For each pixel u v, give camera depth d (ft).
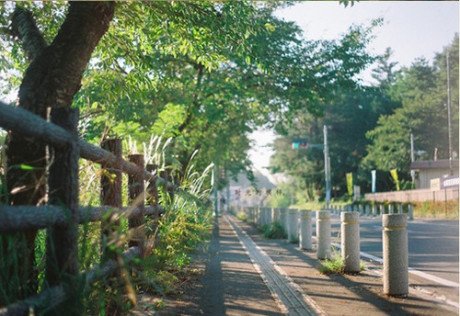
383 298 20.44
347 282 24.56
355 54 64.13
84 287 10.89
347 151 266.16
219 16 21.97
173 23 22.72
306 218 42.78
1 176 11.95
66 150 11.14
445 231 66.33
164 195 26.25
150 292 19.63
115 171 15.58
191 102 61.26
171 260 23.94
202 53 25.16
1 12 20.06
